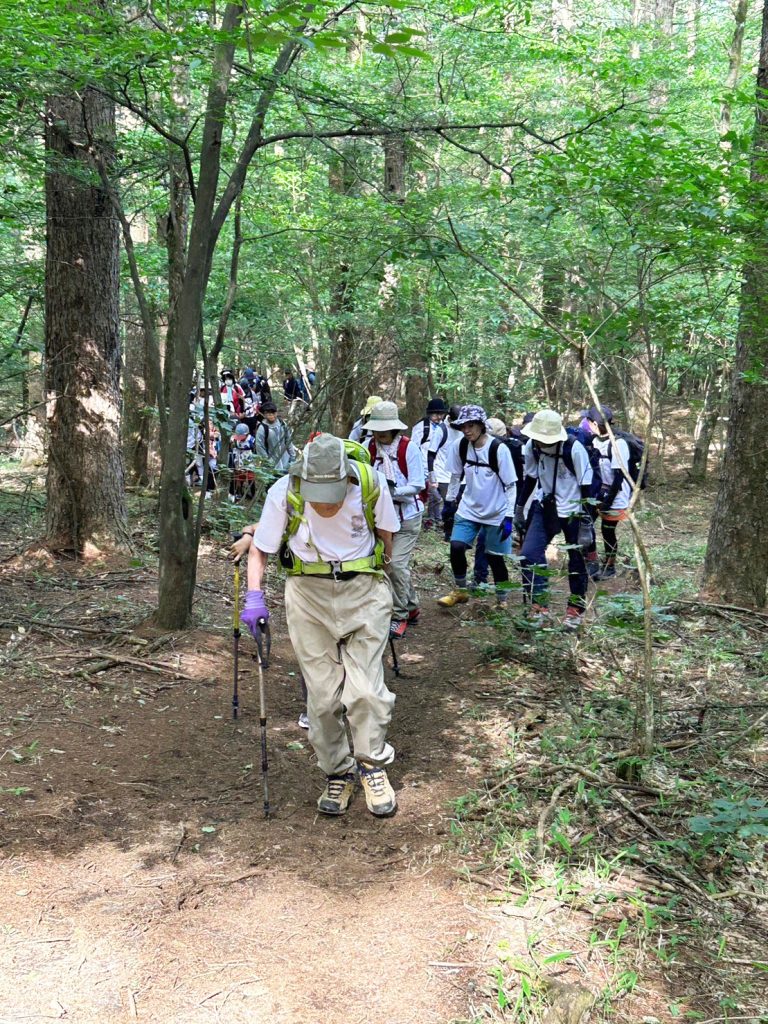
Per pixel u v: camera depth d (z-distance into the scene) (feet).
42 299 25.41
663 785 12.60
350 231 23.50
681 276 18.94
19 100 17.48
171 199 19.24
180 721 14.61
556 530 20.30
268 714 15.37
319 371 39.88
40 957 8.46
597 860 10.32
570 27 39.09
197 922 9.21
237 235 19.84
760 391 21.22
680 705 15.84
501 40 26.71
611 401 53.57
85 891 9.62
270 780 12.76
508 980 8.36
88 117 21.22
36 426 37.68
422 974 8.45
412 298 31.35
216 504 28.48
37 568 23.04
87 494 24.00
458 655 19.29
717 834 11.05
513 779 12.57
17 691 15.06
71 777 12.19
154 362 18.69
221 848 10.78
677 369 42.91
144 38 14.42
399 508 20.38
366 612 11.58
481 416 21.68
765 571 22.03
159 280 37.06
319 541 11.29
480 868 10.34
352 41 6.72
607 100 21.66
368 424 19.98
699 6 58.54
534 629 18.28
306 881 10.14
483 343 42.29
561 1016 7.77
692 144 14.71
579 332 13.48
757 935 9.34
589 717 15.02
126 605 20.33
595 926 9.21
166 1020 7.75
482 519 22.47
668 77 28.73
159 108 18.11
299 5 6.86
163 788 12.26
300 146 22.90
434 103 21.04
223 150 20.18
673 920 9.46
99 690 15.53
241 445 30.71
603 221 15.24
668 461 62.95
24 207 23.30
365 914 9.48
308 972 8.47
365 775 11.81
